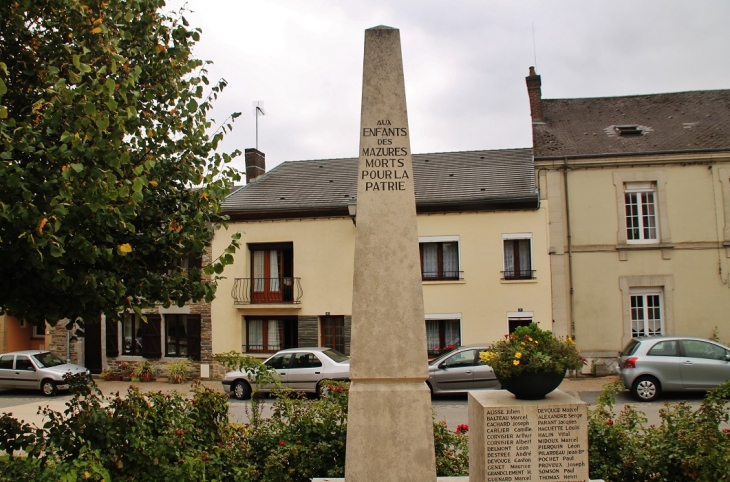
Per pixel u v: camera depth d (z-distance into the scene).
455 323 19.00
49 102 4.91
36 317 5.39
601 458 5.82
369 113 5.80
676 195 18.42
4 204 4.26
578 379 17.67
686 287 18.22
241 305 19.97
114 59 5.26
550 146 19.42
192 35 6.85
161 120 6.65
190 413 6.08
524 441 5.42
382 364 5.50
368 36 5.89
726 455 5.20
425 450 5.41
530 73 21.52
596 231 18.56
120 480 5.04
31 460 4.76
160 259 6.42
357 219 5.68
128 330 21.58
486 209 18.92
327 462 6.05
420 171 21.66
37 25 5.86
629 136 19.83
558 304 18.42
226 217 7.02
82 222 4.94
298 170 23.48
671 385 13.55
